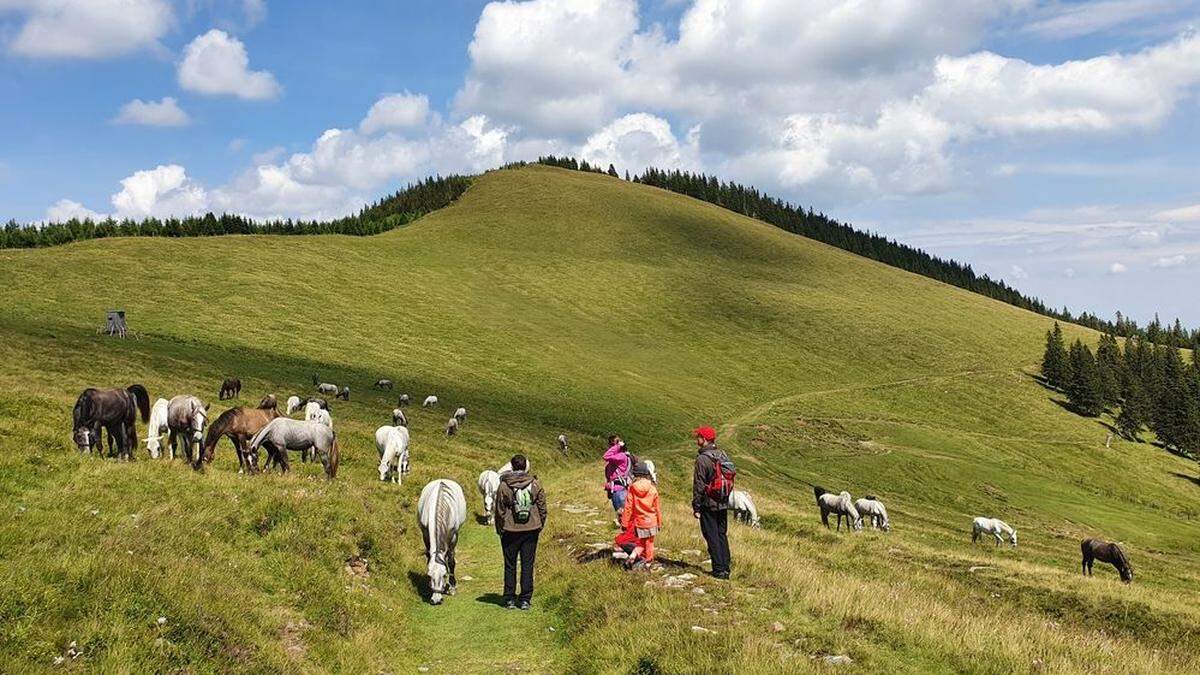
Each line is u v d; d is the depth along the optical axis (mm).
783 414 76500
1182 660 10914
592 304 106750
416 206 187375
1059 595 18109
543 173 195375
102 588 7996
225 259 83125
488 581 13602
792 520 27109
